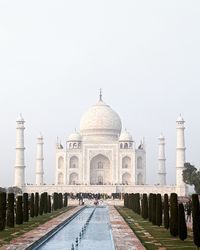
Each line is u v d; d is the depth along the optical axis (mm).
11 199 84625
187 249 56906
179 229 65500
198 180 182875
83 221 105312
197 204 58719
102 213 133500
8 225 83562
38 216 111938
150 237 69000
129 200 145875
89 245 65875
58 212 128250
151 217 93625
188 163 196750
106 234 80062
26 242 62219
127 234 72312
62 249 61812
